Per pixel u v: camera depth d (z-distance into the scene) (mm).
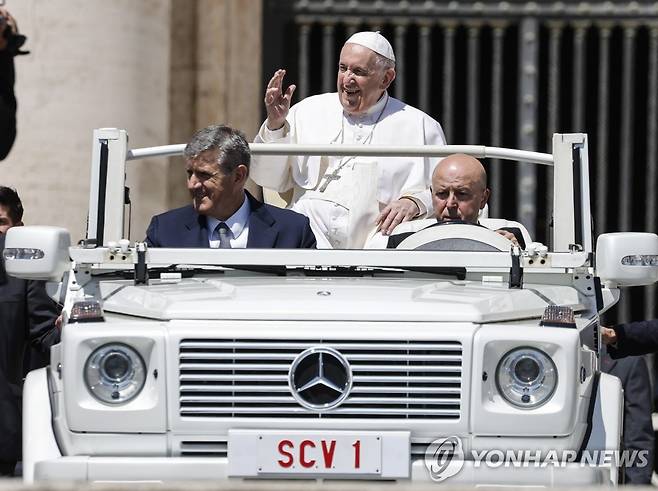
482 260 26172
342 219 31391
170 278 26656
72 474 23109
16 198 33781
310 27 53375
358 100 32625
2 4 43500
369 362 23547
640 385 33562
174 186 49312
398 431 23422
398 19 53562
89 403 23578
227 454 23359
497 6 53750
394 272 27500
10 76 42625
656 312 54688
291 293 24859
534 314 24750
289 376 23484
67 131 45812
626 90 54094
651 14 53688
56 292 26297
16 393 31406
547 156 29172
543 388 23609
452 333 23547
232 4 51000
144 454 23656
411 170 32750
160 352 23516
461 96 61125
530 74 53906
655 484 35000
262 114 52406
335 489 20516
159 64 48062
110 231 27828
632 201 61844
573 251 26688
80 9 46000
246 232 28188
